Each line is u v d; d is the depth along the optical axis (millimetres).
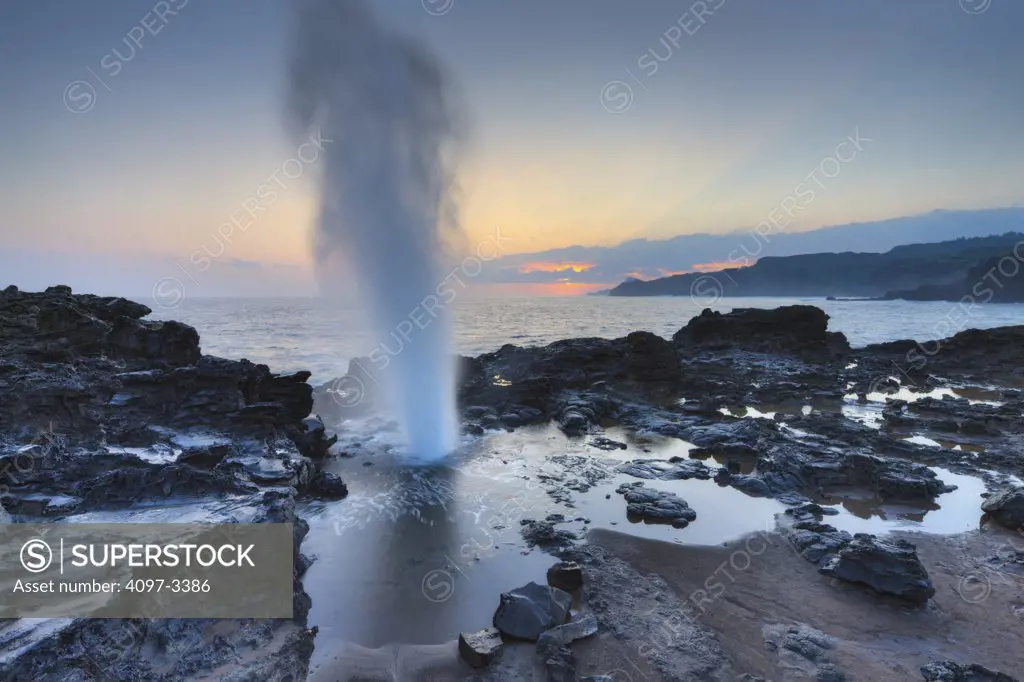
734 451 22812
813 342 47969
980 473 20156
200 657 9562
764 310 51344
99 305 26391
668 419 28109
